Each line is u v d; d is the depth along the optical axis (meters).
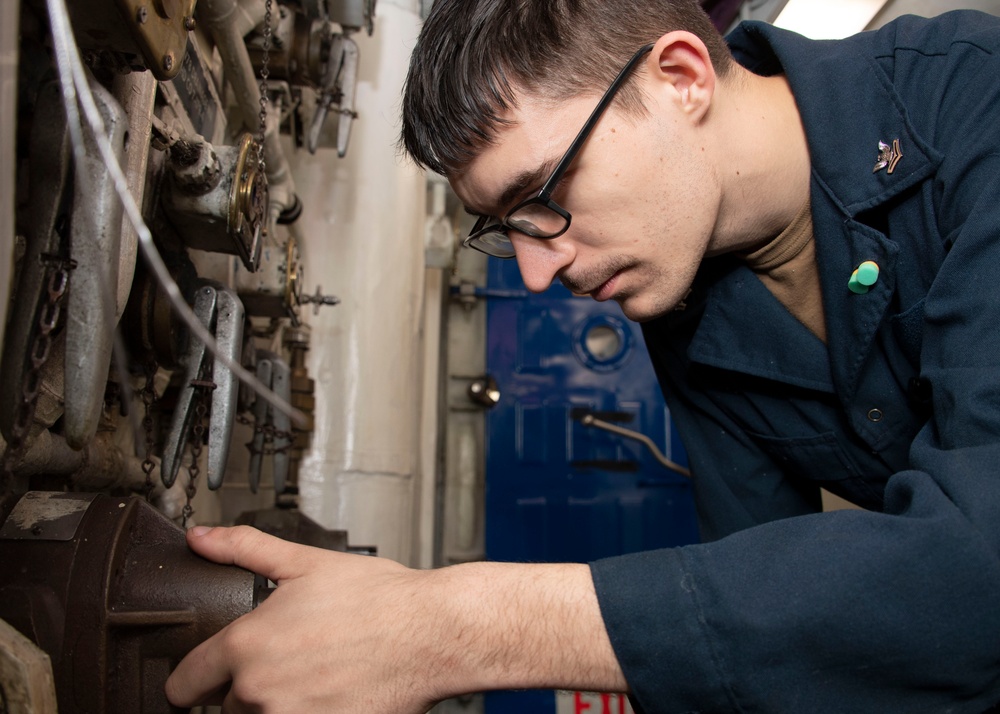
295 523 1.26
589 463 2.47
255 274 1.09
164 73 0.56
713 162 0.76
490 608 0.53
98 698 0.55
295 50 1.29
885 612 0.47
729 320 0.98
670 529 2.44
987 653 0.47
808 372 0.94
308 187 1.70
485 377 2.50
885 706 0.49
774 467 1.11
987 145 0.67
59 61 0.39
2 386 0.51
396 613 0.54
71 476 0.77
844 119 0.80
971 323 0.59
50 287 0.50
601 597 0.51
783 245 0.89
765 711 0.49
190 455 1.17
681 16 0.75
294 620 0.55
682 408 1.16
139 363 0.79
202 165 0.74
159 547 0.64
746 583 0.50
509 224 0.74
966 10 0.81
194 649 0.58
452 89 0.69
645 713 0.52
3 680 0.44
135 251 0.59
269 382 1.23
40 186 0.51
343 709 0.53
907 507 0.53
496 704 2.27
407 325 1.77
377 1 1.74
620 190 0.71
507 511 2.44
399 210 1.76
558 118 0.69
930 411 0.85
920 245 0.77
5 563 0.57
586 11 0.69
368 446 1.67
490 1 0.68
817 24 1.51
